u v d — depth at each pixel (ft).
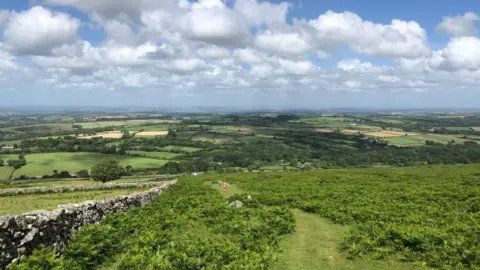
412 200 96.12
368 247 52.34
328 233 65.72
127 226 59.98
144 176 330.13
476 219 66.80
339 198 100.99
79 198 132.05
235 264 41.86
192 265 41.63
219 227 65.16
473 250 45.68
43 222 45.62
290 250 54.34
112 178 236.84
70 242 50.52
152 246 49.52
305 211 90.02
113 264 45.93
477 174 166.40
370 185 140.46
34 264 38.24
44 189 160.25
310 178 176.24
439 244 50.67
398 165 429.79
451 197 98.12
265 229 61.87
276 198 105.09
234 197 107.34
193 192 130.11
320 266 47.16
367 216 72.74
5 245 38.50
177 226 66.28
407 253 49.60
